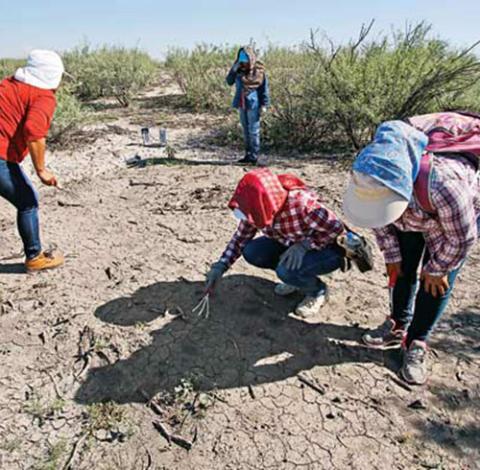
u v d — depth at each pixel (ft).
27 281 12.50
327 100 23.45
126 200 17.99
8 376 9.48
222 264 10.37
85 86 42.91
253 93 21.44
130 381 9.35
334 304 11.50
